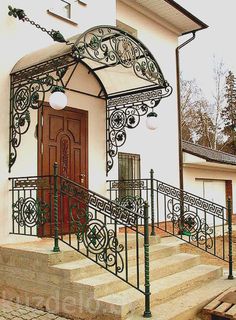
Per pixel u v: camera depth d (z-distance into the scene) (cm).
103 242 443
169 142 1044
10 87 561
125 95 700
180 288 491
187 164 1115
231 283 553
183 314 425
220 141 2756
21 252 482
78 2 679
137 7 964
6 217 543
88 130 692
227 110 2783
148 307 410
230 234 592
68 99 656
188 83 2756
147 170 955
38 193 585
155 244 627
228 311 432
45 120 614
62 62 501
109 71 657
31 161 586
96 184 701
